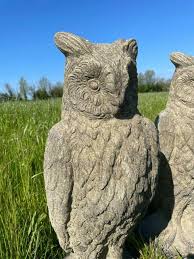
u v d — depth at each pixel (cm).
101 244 51
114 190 48
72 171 47
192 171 59
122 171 48
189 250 60
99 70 45
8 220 56
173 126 58
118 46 47
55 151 47
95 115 47
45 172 49
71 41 46
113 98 45
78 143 47
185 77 58
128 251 60
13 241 53
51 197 48
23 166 73
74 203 49
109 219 49
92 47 46
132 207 49
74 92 47
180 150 59
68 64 47
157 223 62
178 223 62
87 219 49
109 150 47
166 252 60
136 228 62
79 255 52
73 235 50
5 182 67
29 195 65
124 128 48
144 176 49
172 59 59
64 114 48
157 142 50
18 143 84
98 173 48
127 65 45
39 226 61
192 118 58
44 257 57
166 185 61
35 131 97
